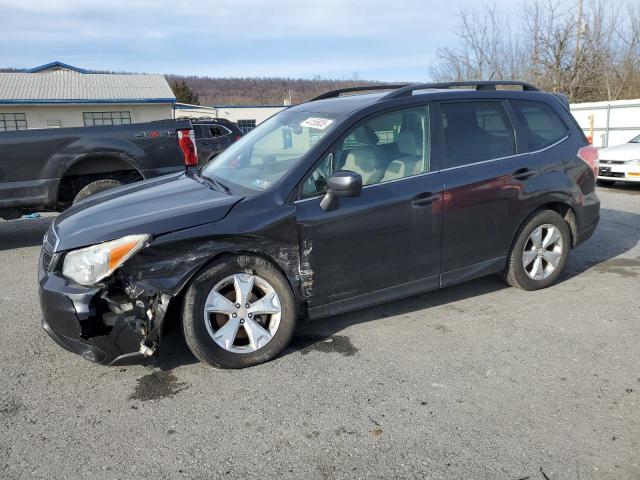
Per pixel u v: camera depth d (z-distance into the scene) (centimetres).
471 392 326
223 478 257
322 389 333
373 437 285
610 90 2566
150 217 342
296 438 286
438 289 473
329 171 383
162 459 271
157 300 334
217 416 307
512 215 453
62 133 690
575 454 268
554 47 2566
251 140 466
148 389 338
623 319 428
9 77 3334
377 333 412
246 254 354
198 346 344
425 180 410
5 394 336
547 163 469
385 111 409
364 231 386
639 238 688
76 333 322
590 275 539
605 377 341
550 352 376
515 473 255
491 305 462
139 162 732
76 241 333
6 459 272
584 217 500
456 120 436
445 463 263
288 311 369
